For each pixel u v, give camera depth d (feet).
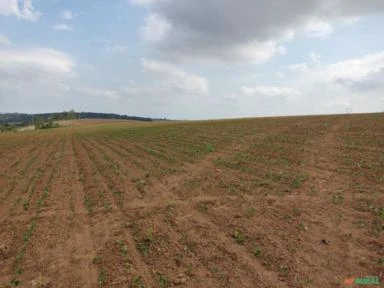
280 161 64.80
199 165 69.21
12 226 38.88
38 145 154.92
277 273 24.40
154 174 64.03
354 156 62.49
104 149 116.78
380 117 140.26
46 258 30.19
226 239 31.19
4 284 26.00
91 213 42.60
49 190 56.18
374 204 36.58
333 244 28.17
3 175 73.92
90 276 26.55
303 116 207.62
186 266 26.71
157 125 256.93
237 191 46.96
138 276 25.72
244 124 172.96
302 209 37.24
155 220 38.14
